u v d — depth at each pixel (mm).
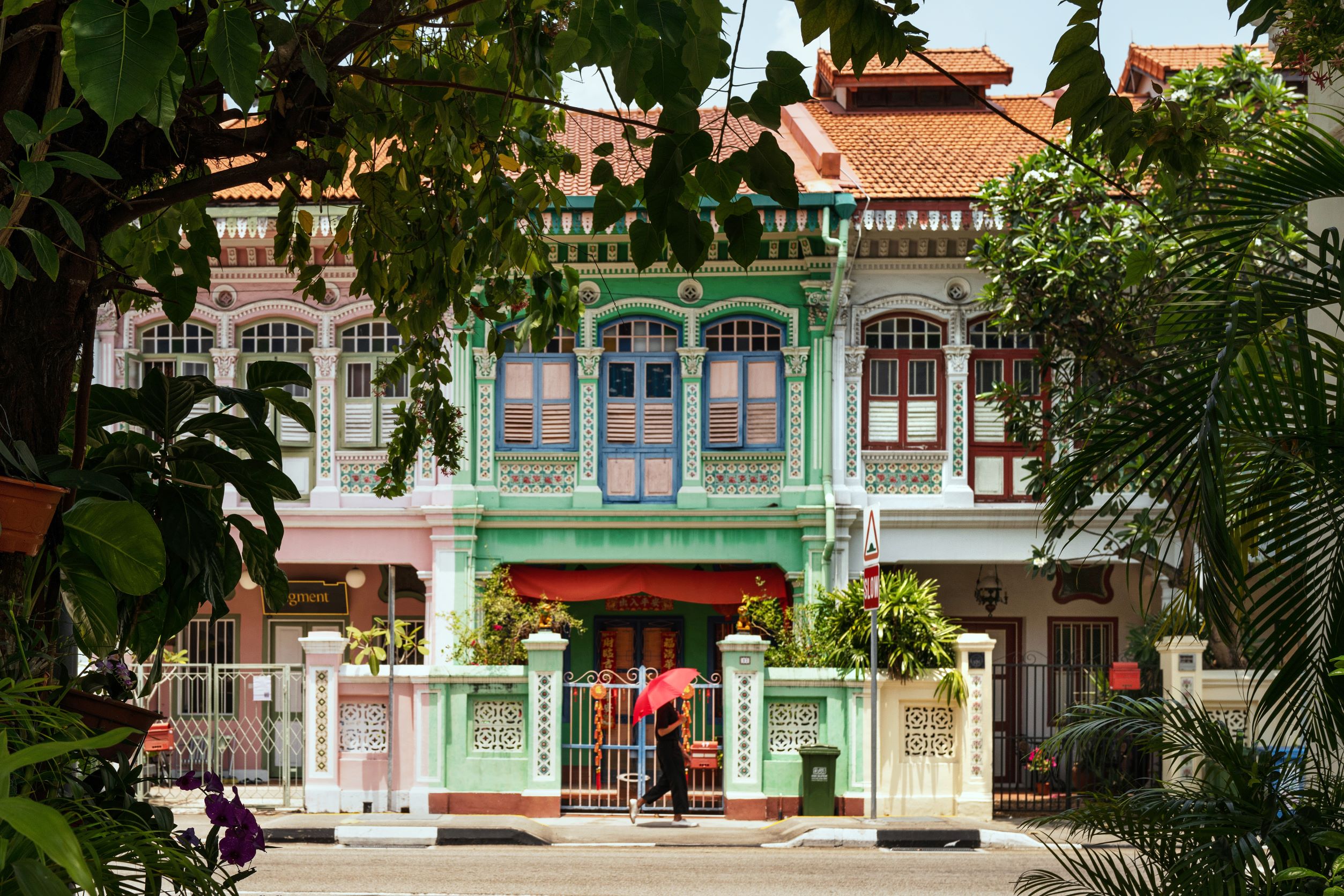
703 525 18797
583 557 18844
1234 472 5016
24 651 3428
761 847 13141
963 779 14656
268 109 5480
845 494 18812
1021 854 12688
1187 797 5273
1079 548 18391
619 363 19109
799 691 15062
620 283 18969
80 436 4160
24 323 3801
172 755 16828
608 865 11852
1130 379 5371
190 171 4766
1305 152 5406
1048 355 14688
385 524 18828
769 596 18859
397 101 6211
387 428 19016
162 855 3119
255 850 3887
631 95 3484
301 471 19109
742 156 3658
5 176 3580
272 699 15328
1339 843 4160
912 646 14883
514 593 18375
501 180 6301
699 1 3402
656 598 20328
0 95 3525
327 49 4414
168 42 2750
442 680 15016
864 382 19047
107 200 4012
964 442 18891
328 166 4527
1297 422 4820
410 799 14867
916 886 10828
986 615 20469
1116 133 4719
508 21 5004
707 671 20172
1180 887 4898
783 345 19016
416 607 20109
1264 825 4965
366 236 6535
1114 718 5875
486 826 13539
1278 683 4938
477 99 6000
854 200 18047
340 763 14969
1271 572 4969
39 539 3342
